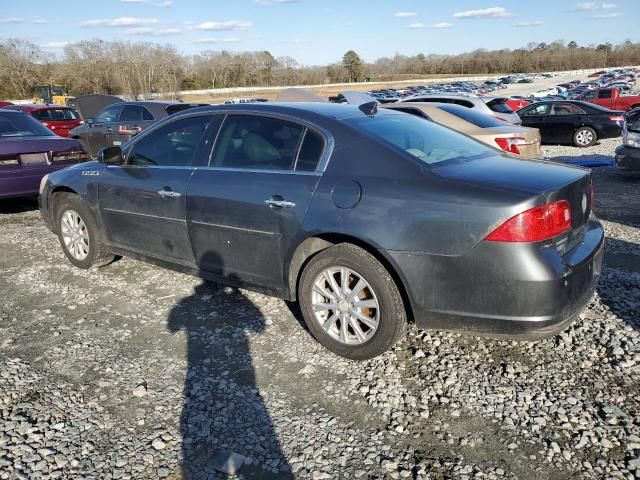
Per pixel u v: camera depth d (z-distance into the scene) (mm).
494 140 8250
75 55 77625
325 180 3398
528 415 2863
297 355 3537
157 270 5188
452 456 2592
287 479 2479
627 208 7418
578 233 3234
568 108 15562
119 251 4863
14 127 7832
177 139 4359
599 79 71125
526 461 2543
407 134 3686
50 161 7480
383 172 3240
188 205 4062
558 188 2930
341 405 3004
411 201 3049
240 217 3744
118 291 4691
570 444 2639
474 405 2961
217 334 3855
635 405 2914
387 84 97438
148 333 3902
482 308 2922
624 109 26359
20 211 8188
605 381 3139
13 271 5289
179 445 2717
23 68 72688
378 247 3113
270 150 3754
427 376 3250
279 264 3637
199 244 4094
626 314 3934
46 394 3164
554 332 2973
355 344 3391
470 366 3342
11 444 2725
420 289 3051
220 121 4109
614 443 2635
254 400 3068
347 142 3443
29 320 4160
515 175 3109
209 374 3346
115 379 3314
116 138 12109
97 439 2770
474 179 3020
